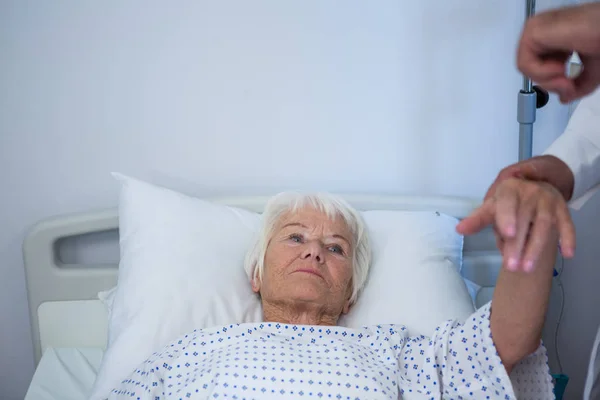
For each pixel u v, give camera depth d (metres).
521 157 2.01
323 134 2.22
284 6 2.13
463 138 2.25
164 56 2.14
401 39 2.17
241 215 2.03
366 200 2.17
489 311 1.47
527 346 1.40
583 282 2.27
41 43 2.10
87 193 2.21
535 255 0.86
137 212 1.98
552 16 0.77
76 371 2.03
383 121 2.22
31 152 2.17
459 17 2.16
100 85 2.14
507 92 2.22
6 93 2.12
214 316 1.85
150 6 2.10
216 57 2.15
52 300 2.15
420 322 1.85
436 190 2.28
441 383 1.54
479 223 0.90
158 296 1.84
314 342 1.65
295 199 1.88
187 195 2.12
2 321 2.29
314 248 1.78
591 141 1.22
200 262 1.91
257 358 1.54
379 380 1.54
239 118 2.20
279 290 1.79
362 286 1.92
